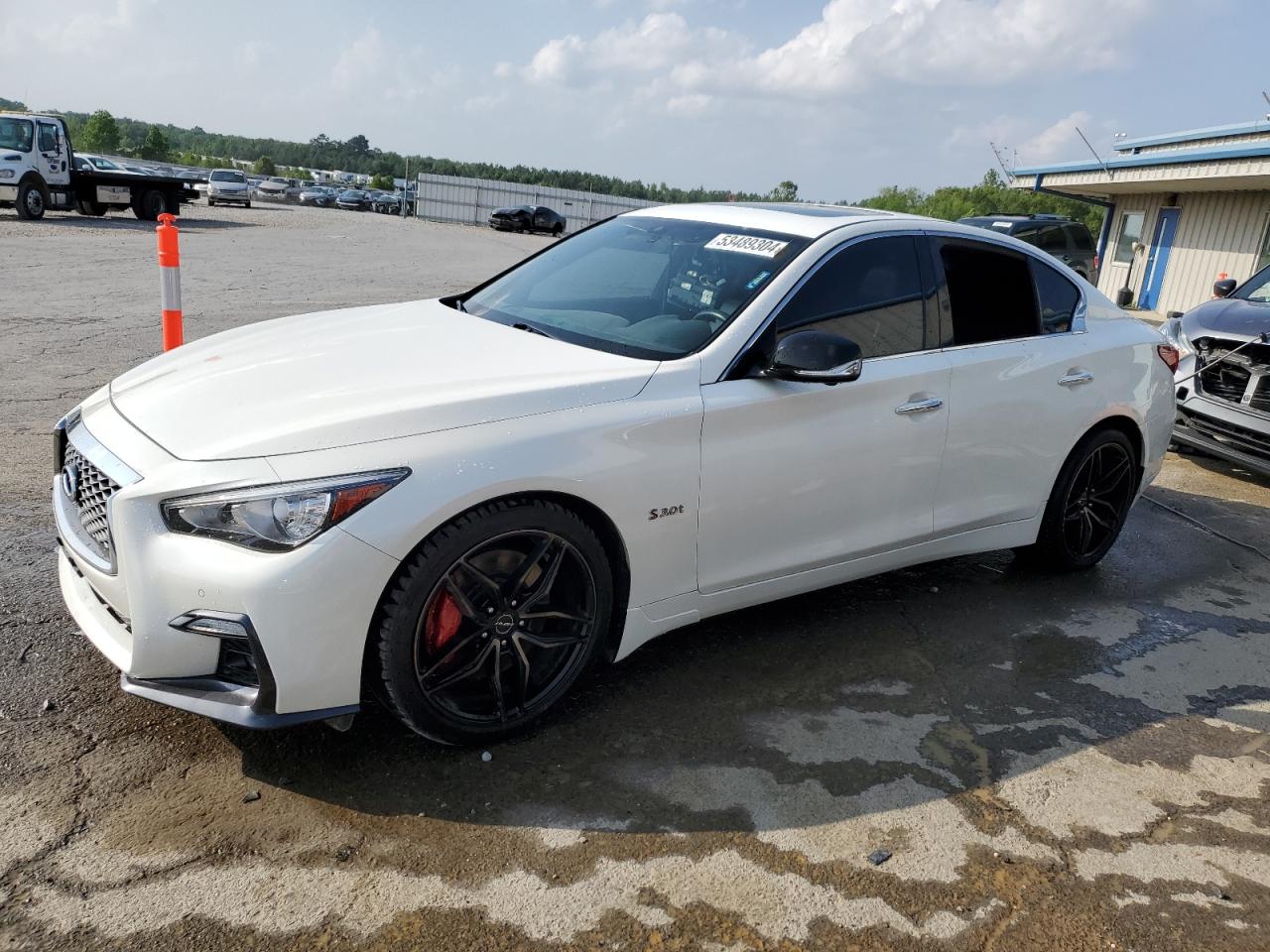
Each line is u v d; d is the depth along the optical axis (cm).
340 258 1839
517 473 269
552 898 234
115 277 1255
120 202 2347
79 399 632
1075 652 394
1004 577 469
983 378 391
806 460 338
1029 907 246
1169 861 269
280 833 248
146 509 248
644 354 327
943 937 234
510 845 251
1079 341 436
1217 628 431
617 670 346
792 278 342
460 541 264
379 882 235
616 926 228
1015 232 1731
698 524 317
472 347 326
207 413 274
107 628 271
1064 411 424
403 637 260
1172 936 241
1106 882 259
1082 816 286
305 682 248
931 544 396
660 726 312
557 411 286
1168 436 490
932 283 384
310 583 242
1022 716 340
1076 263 1800
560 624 301
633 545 303
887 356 363
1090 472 457
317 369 302
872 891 247
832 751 307
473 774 279
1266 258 1861
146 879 229
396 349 323
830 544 358
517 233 4175
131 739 280
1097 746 325
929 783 294
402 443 259
